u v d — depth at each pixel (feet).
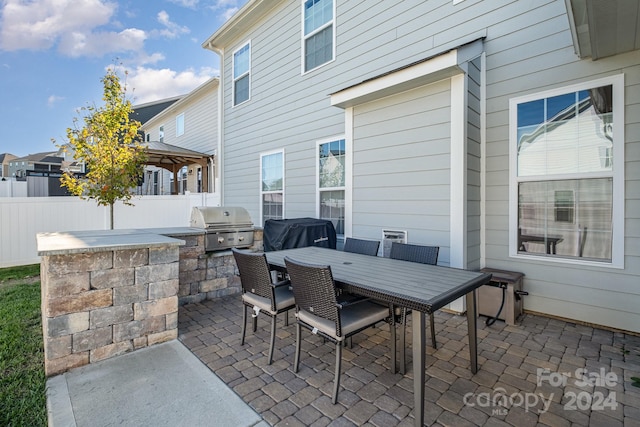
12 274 17.28
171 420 6.08
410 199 12.92
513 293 10.68
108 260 8.50
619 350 8.83
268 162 22.85
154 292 9.29
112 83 21.42
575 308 10.83
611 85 10.10
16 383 7.22
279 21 21.63
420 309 5.71
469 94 11.68
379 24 15.88
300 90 20.17
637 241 9.79
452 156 11.67
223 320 11.27
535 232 11.63
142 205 25.38
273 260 9.84
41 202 20.24
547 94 11.19
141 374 7.70
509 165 12.01
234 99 26.21
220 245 13.83
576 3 7.51
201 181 38.83
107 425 5.92
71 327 7.94
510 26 11.89
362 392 7.01
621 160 9.96
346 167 15.37
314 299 7.16
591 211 10.57
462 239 11.42
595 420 6.07
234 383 7.35
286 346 9.28
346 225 15.43
